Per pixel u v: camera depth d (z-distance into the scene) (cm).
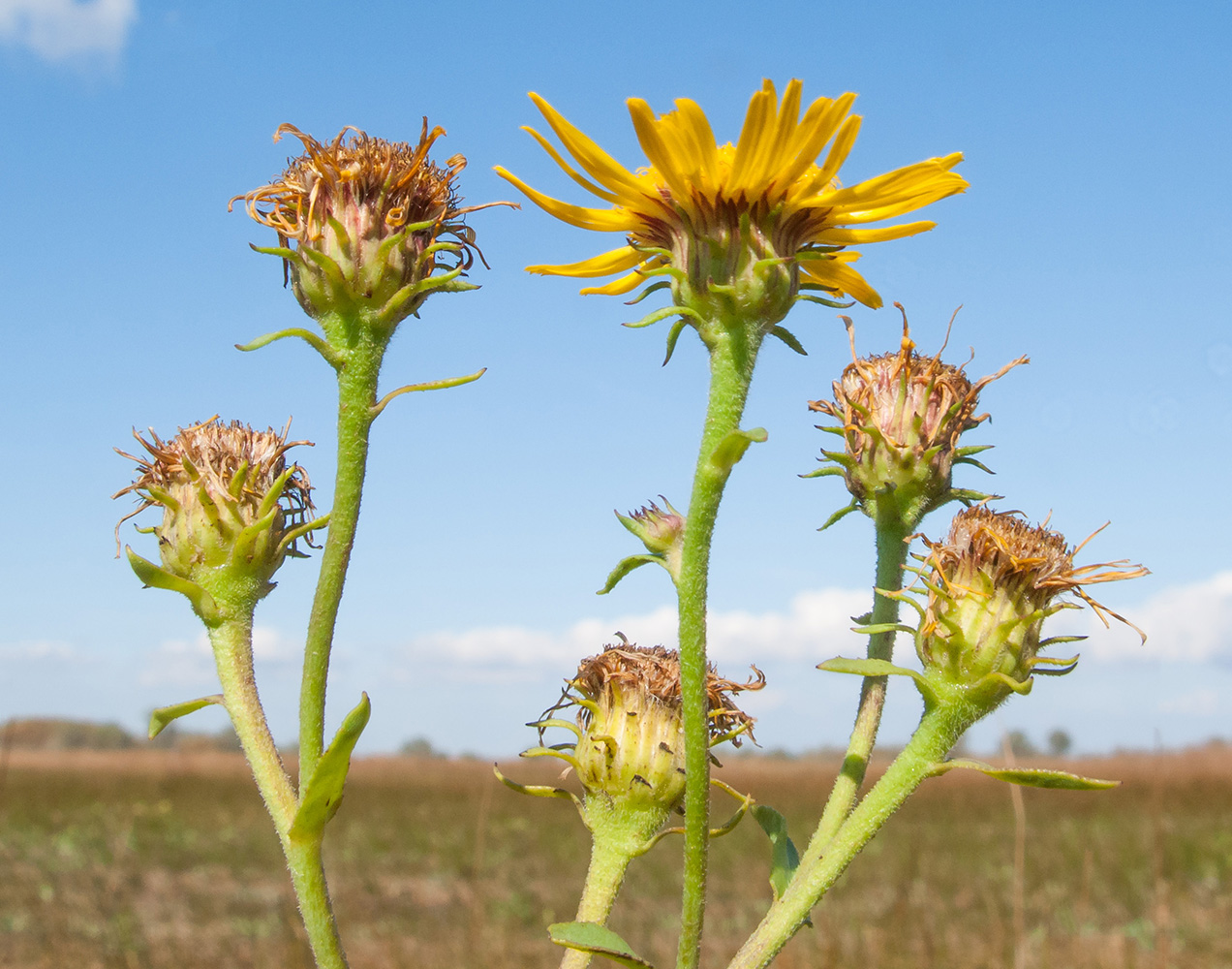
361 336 13
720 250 12
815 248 13
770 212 13
